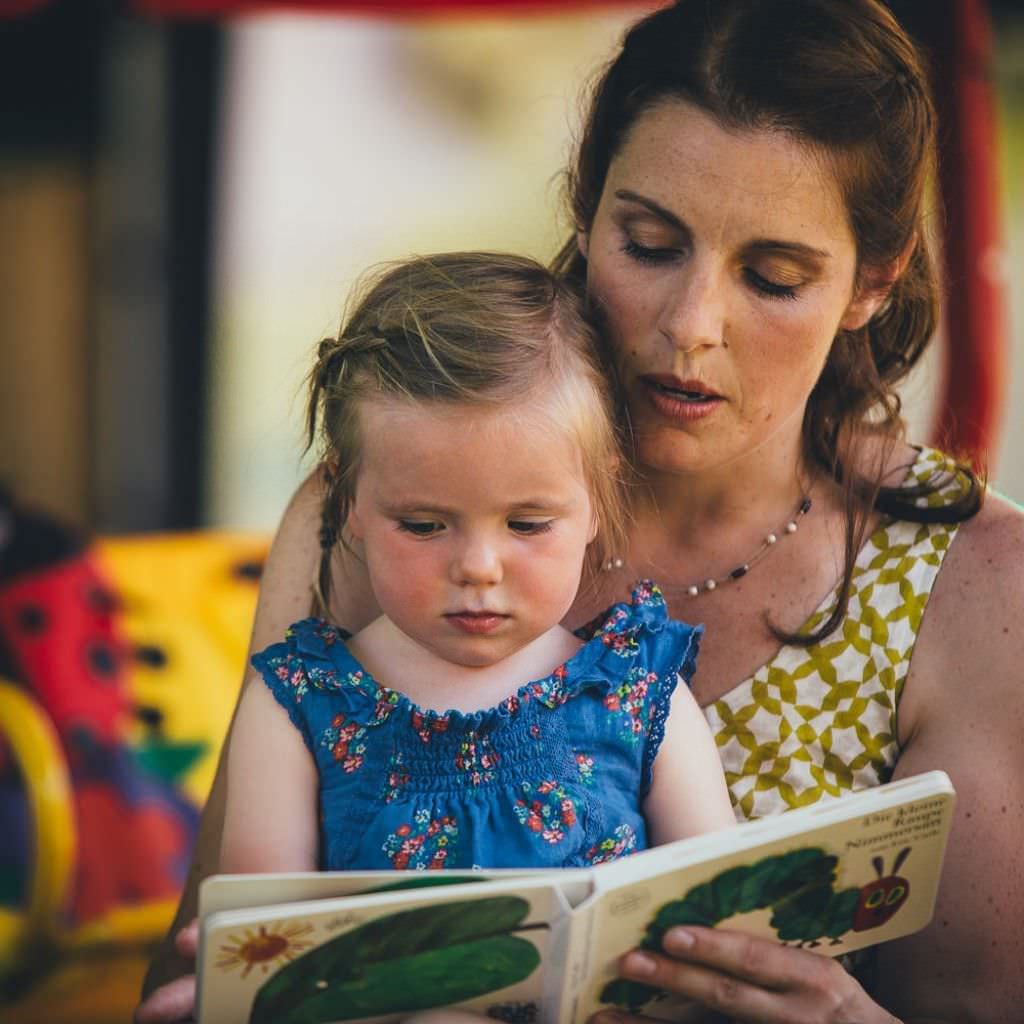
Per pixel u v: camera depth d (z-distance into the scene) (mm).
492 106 7723
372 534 2129
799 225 2131
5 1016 3672
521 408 2066
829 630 2371
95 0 5906
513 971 1878
